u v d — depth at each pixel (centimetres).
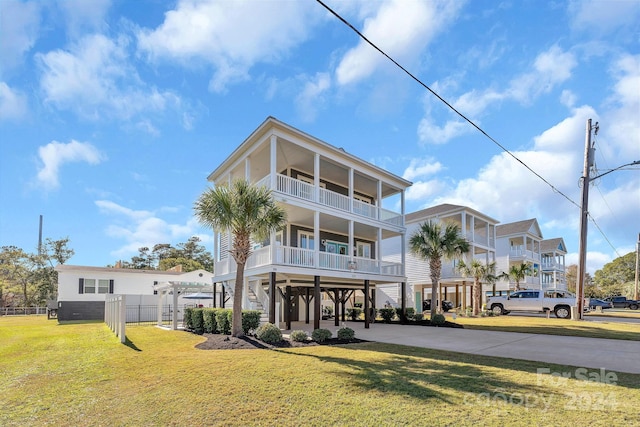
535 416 467
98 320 2578
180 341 1241
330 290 2041
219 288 1988
